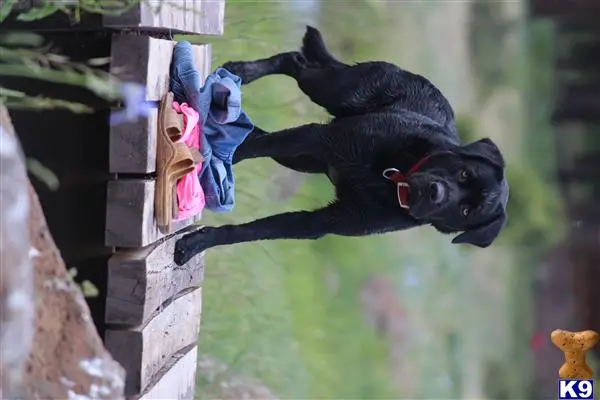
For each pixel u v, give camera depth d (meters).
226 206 5.99
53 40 5.20
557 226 16.75
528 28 17.88
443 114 6.47
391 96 6.31
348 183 6.09
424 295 17.64
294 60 6.64
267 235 6.03
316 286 15.30
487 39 17.92
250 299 10.45
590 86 17.08
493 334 17.72
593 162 16.94
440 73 17.17
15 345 3.87
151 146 5.12
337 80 6.30
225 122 5.71
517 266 17.81
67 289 4.35
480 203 5.79
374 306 16.66
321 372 13.98
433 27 17.34
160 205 5.23
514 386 17.22
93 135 5.19
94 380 4.32
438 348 17.22
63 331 4.29
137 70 5.03
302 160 6.68
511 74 17.86
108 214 5.12
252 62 6.59
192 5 5.76
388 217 6.06
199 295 6.65
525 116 17.66
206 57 6.32
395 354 16.58
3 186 3.87
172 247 5.81
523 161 17.36
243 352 10.12
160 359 5.65
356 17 15.13
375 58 15.58
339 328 15.45
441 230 6.10
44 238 4.32
